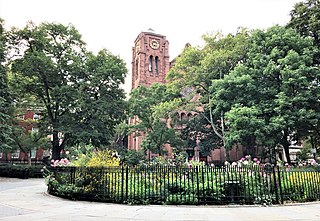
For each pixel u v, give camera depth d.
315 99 20.03
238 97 24.09
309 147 33.53
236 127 22.12
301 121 20.20
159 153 35.25
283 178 10.66
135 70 57.94
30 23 29.03
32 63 27.23
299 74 19.73
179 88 30.16
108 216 7.54
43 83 29.80
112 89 32.09
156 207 9.14
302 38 22.53
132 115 35.91
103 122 31.33
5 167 29.16
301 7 25.14
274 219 7.13
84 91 30.69
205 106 31.80
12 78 29.72
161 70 54.78
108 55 32.81
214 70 27.59
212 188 9.85
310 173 11.44
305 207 9.27
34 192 13.77
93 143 29.78
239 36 26.97
